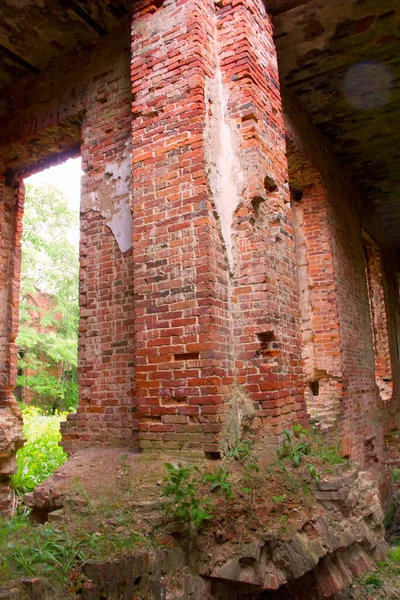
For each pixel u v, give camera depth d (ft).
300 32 19.89
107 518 10.87
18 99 22.00
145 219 14.80
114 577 8.90
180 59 15.15
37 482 23.94
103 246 17.54
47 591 8.18
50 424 34.91
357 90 23.44
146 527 10.51
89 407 16.63
